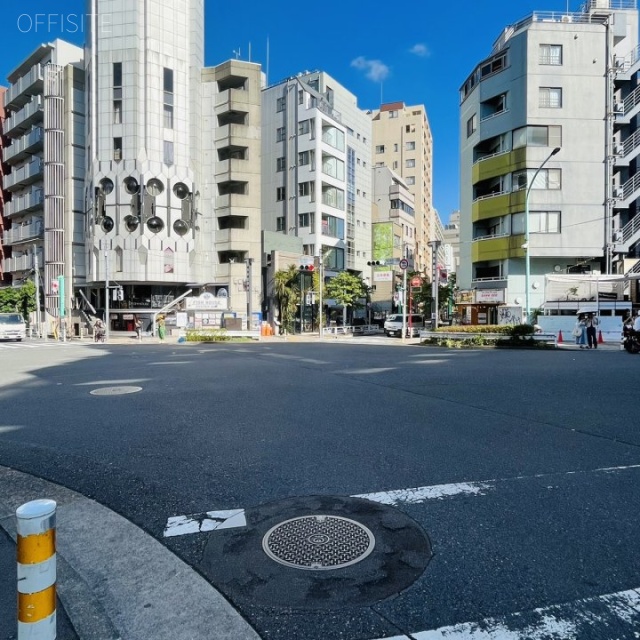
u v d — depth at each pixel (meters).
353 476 4.44
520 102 30.92
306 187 46.78
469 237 35.38
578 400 7.85
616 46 32.94
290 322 40.22
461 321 37.44
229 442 5.57
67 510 3.79
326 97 52.25
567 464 4.73
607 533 3.30
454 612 2.47
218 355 16.98
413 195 80.88
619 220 31.84
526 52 30.58
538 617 2.43
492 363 13.52
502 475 4.44
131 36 34.41
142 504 3.91
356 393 8.66
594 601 2.56
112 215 34.59
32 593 1.94
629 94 31.36
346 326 42.72
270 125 49.69
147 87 34.66
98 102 34.84
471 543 3.17
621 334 23.41
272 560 2.99
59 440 5.77
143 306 36.09
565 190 30.62
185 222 36.38
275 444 5.47
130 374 11.61
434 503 3.82
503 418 6.65
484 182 34.28
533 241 30.69
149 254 34.59
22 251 48.62
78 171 39.22
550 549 3.09
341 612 2.48
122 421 6.66
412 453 5.11
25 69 45.34
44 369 12.91
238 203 38.56
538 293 31.45
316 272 39.66
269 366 13.08
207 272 39.25
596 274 24.62
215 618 2.45
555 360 14.36
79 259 39.12
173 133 35.94
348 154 54.12
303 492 4.08
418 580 2.75
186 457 5.06
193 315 35.25
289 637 2.31
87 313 38.44
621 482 4.23
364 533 3.31
